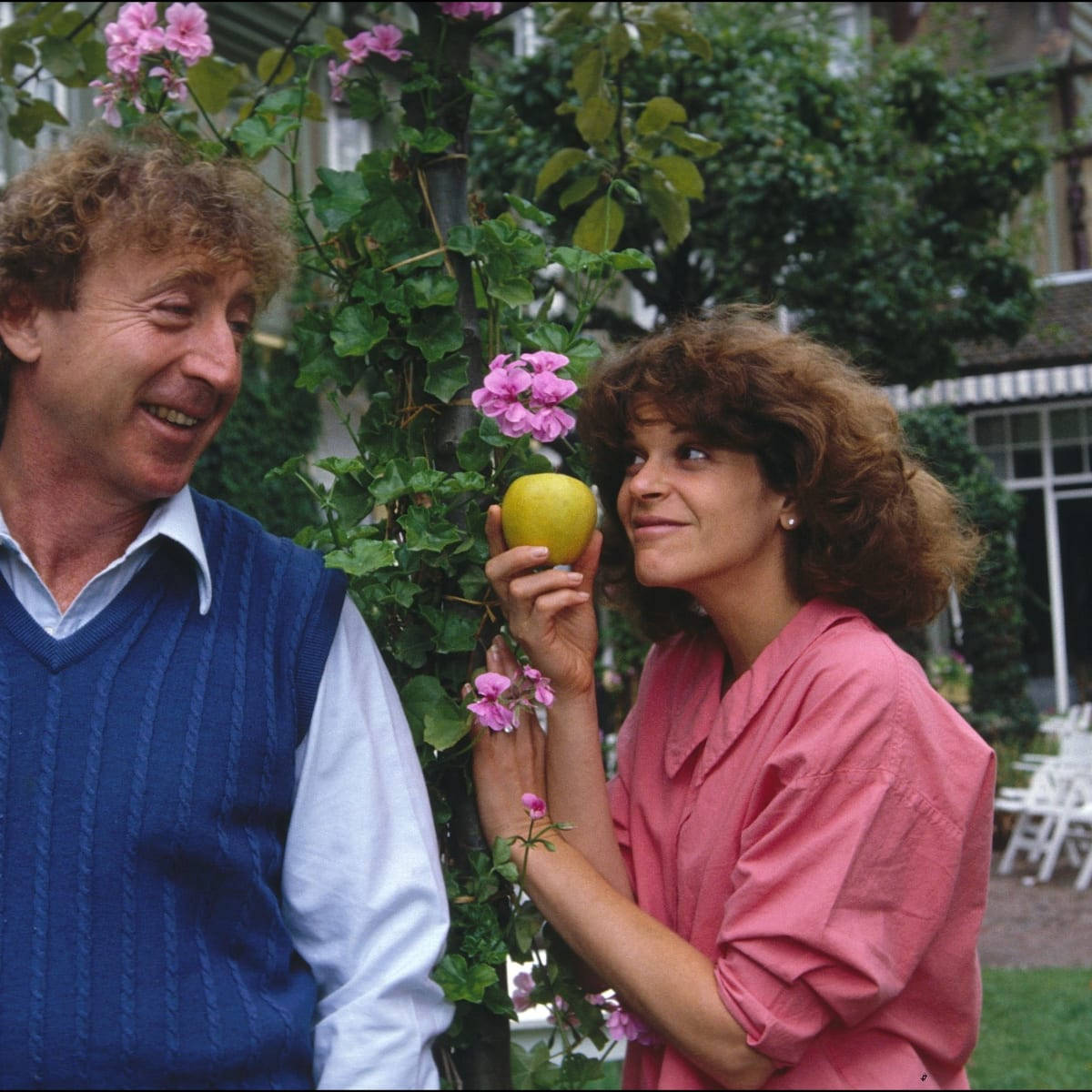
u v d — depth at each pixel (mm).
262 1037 1416
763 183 6906
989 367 12742
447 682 1813
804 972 1516
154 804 1418
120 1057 1356
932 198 7918
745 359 1724
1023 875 8477
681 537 1739
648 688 1954
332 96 2061
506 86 7164
